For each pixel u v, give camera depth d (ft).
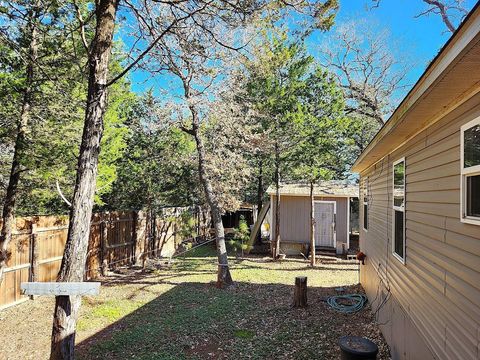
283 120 42.01
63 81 22.26
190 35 22.49
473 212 8.82
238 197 47.80
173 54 22.52
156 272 38.27
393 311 18.10
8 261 24.20
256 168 51.34
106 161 39.34
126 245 41.01
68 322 14.32
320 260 45.37
